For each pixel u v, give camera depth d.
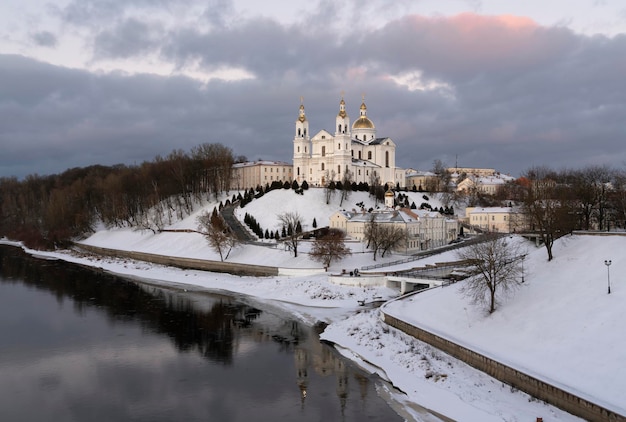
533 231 159.38
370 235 175.88
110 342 102.38
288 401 74.56
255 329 110.88
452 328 94.44
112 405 74.62
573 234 117.00
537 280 98.75
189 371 86.75
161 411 72.50
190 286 161.75
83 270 193.88
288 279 155.25
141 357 93.75
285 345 99.56
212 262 183.25
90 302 138.00
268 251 182.38
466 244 188.62
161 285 163.75
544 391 66.25
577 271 95.19
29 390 79.81
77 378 84.25
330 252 161.75
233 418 70.12
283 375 84.25
